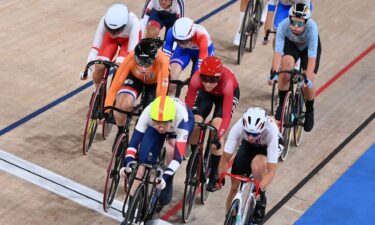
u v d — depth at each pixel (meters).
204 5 14.58
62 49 12.77
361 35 13.89
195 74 9.09
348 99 11.98
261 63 12.85
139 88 9.60
